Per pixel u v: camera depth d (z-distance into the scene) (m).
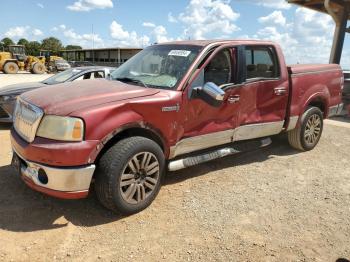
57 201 4.10
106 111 3.58
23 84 8.53
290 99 5.77
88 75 8.84
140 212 3.96
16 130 4.03
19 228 3.52
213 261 3.17
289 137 6.37
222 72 4.77
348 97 11.90
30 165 3.60
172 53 4.76
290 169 5.54
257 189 4.71
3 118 7.61
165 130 4.12
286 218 3.98
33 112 3.65
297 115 5.97
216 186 4.73
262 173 5.30
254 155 6.16
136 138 3.83
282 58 5.60
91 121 3.48
